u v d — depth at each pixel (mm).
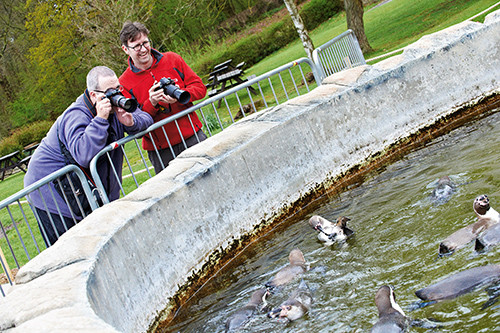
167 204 6496
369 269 5355
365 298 4770
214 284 6578
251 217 7645
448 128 9453
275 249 6984
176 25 39656
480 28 9969
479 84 9953
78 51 30188
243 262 6980
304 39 19234
